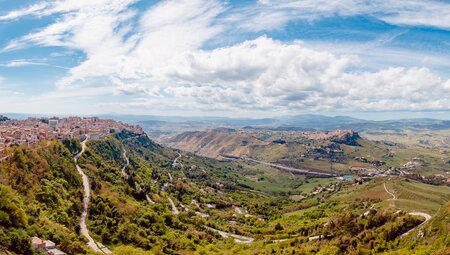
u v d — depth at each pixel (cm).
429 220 15325
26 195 16975
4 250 11456
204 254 18738
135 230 19838
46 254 12888
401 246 14825
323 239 18400
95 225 18950
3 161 18412
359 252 15175
